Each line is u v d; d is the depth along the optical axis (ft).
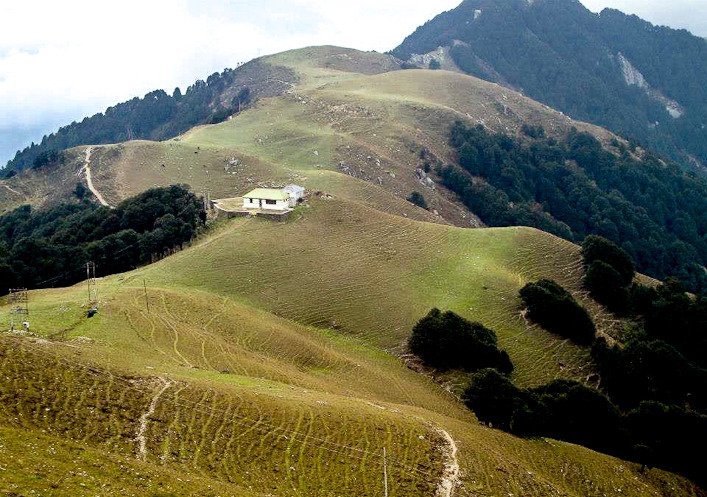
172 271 416.46
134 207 531.09
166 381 212.64
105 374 203.10
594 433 321.73
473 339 375.25
